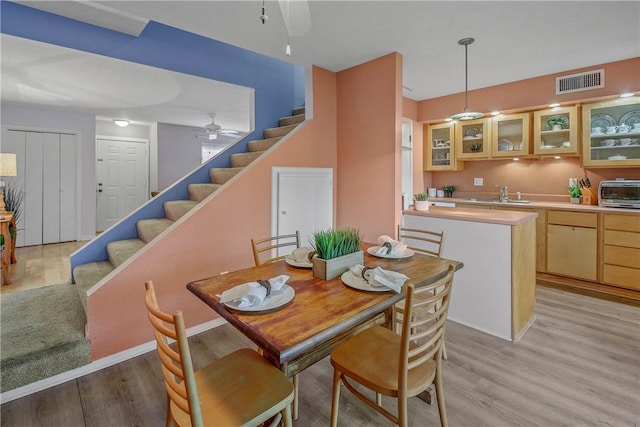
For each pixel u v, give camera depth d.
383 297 1.42
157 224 3.18
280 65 4.29
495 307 2.51
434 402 1.80
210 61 3.62
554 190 4.14
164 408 1.79
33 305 2.62
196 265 2.61
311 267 1.84
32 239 5.33
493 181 4.69
